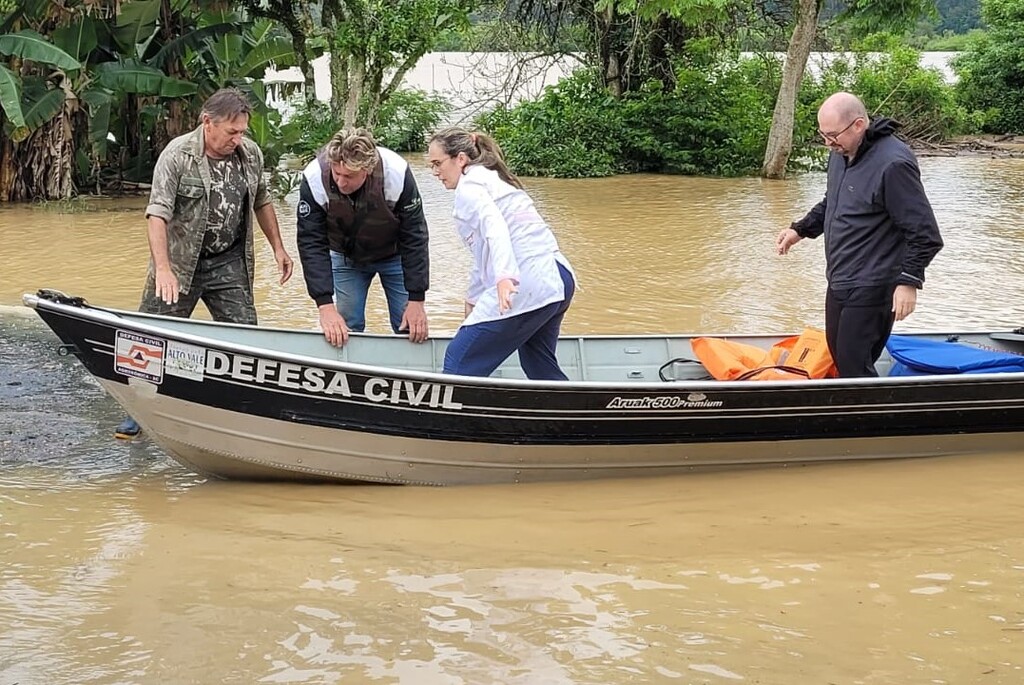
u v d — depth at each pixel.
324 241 6.27
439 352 6.62
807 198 19.09
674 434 5.80
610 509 5.45
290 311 9.92
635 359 7.04
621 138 24.45
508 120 25.89
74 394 7.24
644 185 21.58
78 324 5.47
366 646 4.02
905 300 5.82
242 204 6.29
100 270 11.74
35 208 16.84
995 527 5.23
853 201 5.97
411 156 26.98
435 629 4.16
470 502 5.54
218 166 6.15
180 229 6.13
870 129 5.92
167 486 5.71
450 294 10.67
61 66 15.83
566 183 22.02
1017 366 6.44
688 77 25.02
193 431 5.55
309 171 6.13
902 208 5.79
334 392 5.46
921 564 4.79
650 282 11.38
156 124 19.17
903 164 5.79
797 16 22.58
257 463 5.64
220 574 4.63
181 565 4.71
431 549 4.92
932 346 6.68
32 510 5.33
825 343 6.42
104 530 5.10
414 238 6.36
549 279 5.72
